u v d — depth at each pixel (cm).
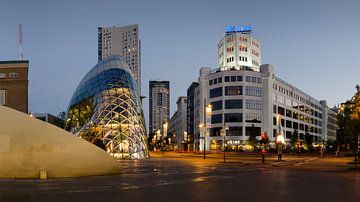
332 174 2872
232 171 3148
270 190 1816
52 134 2342
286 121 14675
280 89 14188
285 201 1473
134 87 6925
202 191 1772
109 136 5866
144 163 4500
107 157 2536
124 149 5816
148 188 1878
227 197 1574
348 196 1619
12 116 2306
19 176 2227
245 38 14238
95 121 6044
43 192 1692
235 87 12862
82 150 2419
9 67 6238
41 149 2283
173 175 2698
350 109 4769
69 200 1465
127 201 1452
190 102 16550
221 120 12925
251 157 6894
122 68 7175
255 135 12194
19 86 6209
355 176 2680
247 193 1703
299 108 16400
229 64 14175
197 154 9225
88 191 1739
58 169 2311
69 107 7138
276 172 3053
